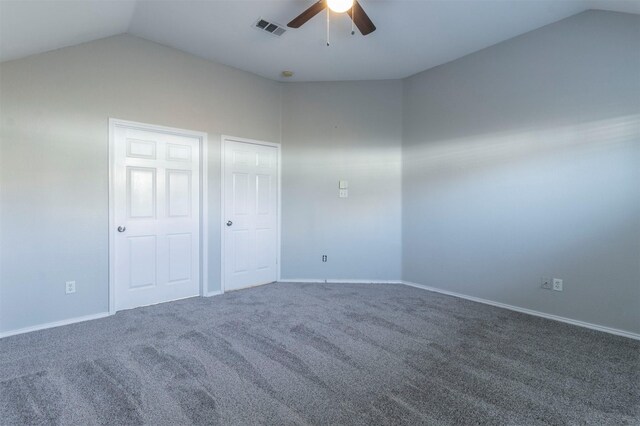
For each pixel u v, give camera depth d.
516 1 2.70
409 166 4.30
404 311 3.28
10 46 2.43
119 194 3.22
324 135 4.46
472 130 3.66
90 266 3.03
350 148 4.44
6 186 2.62
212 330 2.77
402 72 4.17
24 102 2.68
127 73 3.21
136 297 3.35
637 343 2.56
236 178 4.07
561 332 2.77
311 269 4.50
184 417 1.67
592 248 2.86
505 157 3.39
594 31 2.82
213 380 2.00
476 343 2.55
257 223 4.28
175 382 1.98
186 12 2.85
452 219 3.86
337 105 4.44
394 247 4.43
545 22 3.04
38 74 2.74
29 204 2.72
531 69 3.19
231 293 3.89
